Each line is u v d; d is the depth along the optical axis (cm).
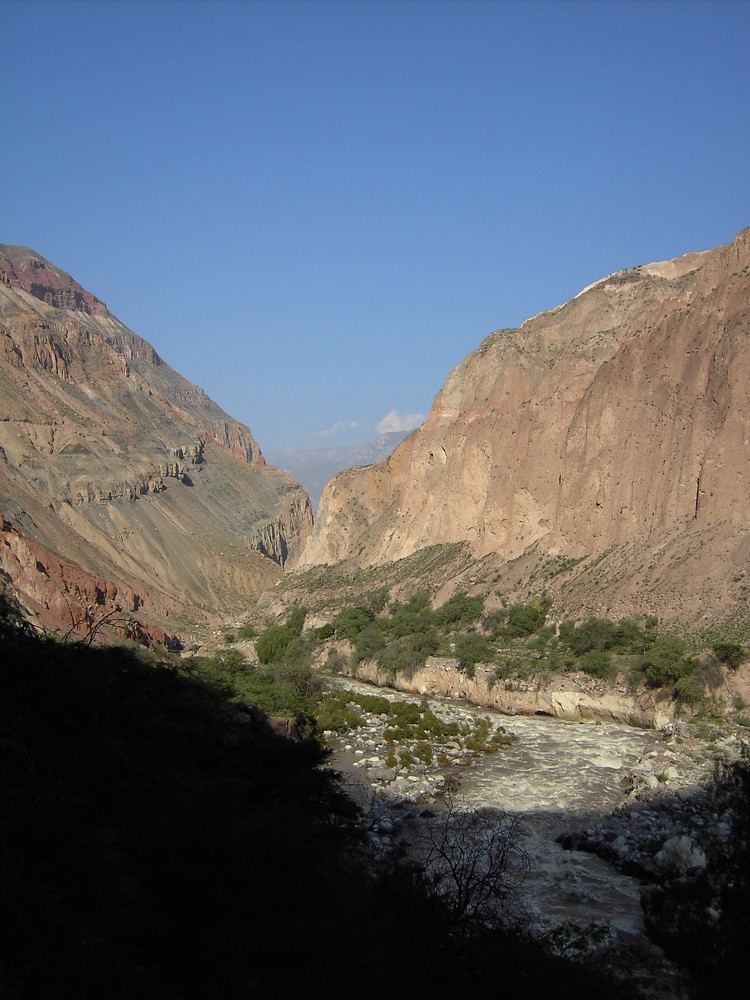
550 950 2645
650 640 6462
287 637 9356
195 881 2073
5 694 2269
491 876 2552
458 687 7262
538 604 7769
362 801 4350
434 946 2148
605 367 8562
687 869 3278
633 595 7012
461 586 8950
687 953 2653
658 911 2997
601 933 2911
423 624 8462
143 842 2100
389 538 11419
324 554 12719
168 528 15650
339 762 5166
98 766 2208
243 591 15162
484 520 9650
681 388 7656
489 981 2159
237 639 10319
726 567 6562
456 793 4591
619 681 6231
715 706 5544
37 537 11875
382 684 7881
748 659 5641
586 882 3412
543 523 8900
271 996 1839
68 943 1644
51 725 2294
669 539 7250
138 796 2220
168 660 6375
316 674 7650
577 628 7094
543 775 4875
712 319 7725
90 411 17775
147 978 1720
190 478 19388
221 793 2486
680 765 4572
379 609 9638
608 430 8306
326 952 1948
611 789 4584
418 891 2331
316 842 2336
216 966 1858
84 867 1834
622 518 7862
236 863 2112
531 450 9212
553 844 3847
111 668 2761
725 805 3525
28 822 1859
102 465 15638
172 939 1909
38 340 18200
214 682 4997
